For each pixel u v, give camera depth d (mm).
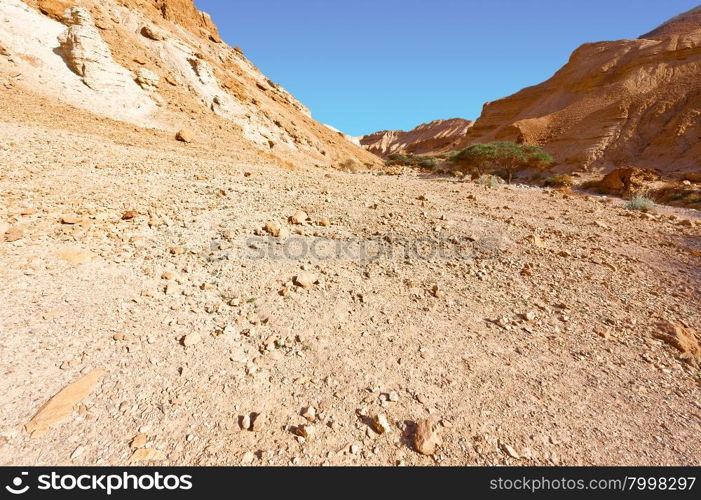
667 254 7348
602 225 9469
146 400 2607
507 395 2996
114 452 2215
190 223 6254
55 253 4484
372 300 4410
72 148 10445
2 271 3922
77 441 2250
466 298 4727
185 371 2924
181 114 28969
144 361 2984
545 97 68625
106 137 16094
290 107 64562
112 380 2742
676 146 33156
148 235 5504
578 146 40156
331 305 4195
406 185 15156
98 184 7629
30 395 2518
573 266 6172
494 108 78500
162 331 3396
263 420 2529
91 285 3957
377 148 157250
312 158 43844
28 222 5230
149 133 21594
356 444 2438
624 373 3438
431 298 4633
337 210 8195
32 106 17734
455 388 3037
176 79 34688
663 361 3691
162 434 2365
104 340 3152
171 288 4074
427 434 2490
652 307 4914
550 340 3912
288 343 3447
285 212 7582
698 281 5902
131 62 29203
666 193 21094
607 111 41969
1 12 23578
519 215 10023
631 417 2871
